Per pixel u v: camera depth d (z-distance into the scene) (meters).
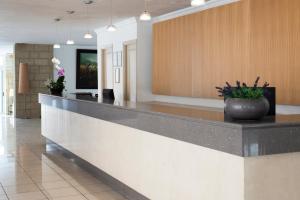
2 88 18.48
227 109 2.88
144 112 3.88
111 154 4.88
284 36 4.99
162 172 3.66
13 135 9.70
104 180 5.18
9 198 4.44
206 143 2.91
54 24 9.48
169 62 7.69
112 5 7.10
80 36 11.91
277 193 2.71
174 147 3.44
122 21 8.99
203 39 6.62
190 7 7.26
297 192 2.78
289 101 4.96
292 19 4.87
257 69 5.44
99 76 10.77
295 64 4.86
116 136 4.71
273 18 5.14
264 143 2.61
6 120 13.55
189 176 3.22
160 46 8.01
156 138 3.76
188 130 3.13
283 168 2.72
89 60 14.95
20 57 14.02
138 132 4.13
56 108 7.45
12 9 7.48
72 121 6.44
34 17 8.43
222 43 6.15
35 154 7.12
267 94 3.28
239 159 2.63
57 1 6.74
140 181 4.12
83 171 5.79
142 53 8.62
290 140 2.70
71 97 6.80
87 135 5.73
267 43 5.25
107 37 10.20
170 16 8.02
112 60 9.92
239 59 5.79
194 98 7.52
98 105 5.16
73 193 4.66
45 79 14.36
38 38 12.51
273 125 2.64
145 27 8.61
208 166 2.97
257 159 2.63
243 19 5.67
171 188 3.51
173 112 3.60
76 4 7.00
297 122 2.73
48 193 4.65
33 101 14.32
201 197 3.07
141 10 7.64
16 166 6.11
